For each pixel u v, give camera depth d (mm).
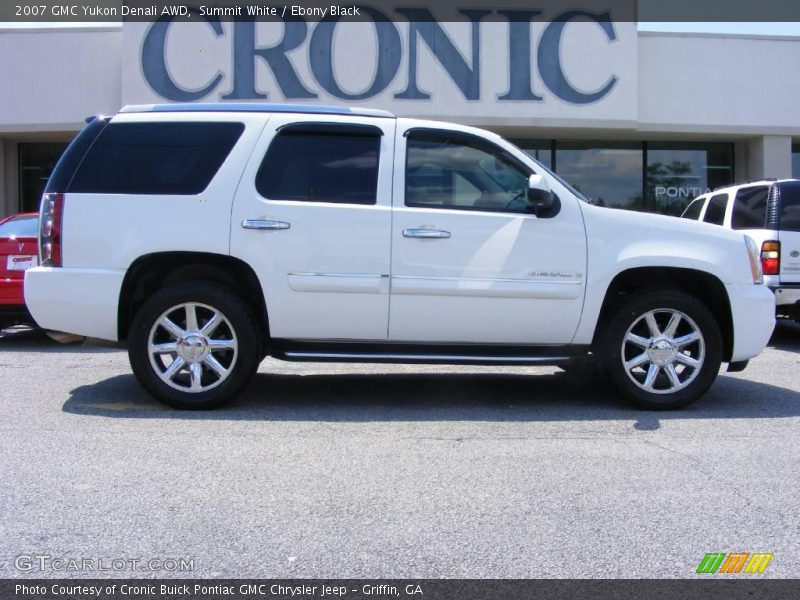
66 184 5297
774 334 10367
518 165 5492
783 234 8211
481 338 5406
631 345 5617
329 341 5418
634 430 5020
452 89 14227
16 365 7465
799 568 3051
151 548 3170
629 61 14547
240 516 3498
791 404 5840
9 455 4336
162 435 4770
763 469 4207
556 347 5547
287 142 5395
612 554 3156
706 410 5621
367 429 4984
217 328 5387
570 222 5395
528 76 14352
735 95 15383
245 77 14039
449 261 5297
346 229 5254
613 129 14836
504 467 4211
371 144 5418
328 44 14055
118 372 7020
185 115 5434
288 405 5664
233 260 5320
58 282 5207
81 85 14672
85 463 4203
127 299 5363
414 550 3176
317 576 2957
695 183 16234
